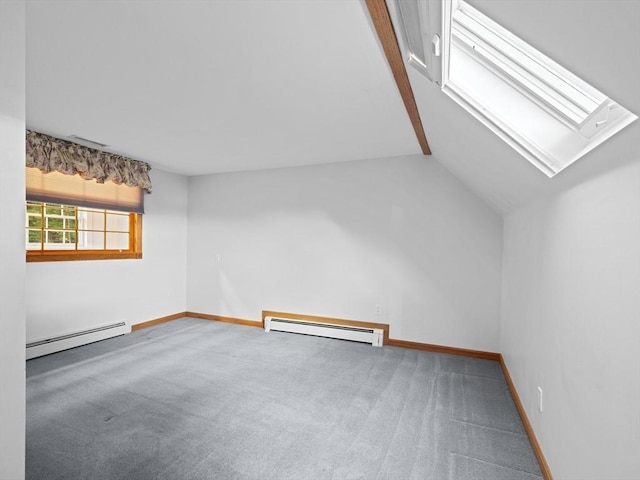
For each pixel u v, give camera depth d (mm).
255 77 1993
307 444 2025
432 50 1245
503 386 2871
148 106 2463
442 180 3777
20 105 829
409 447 2010
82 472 1740
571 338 1436
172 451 1931
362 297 4145
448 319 3744
